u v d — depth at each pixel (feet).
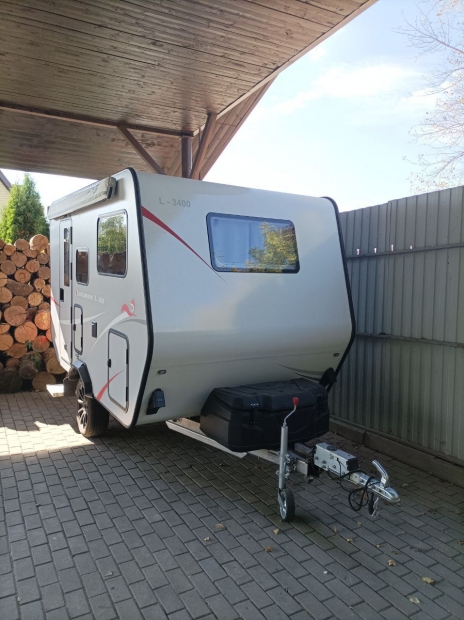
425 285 14.24
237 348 11.72
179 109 23.26
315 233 13.30
